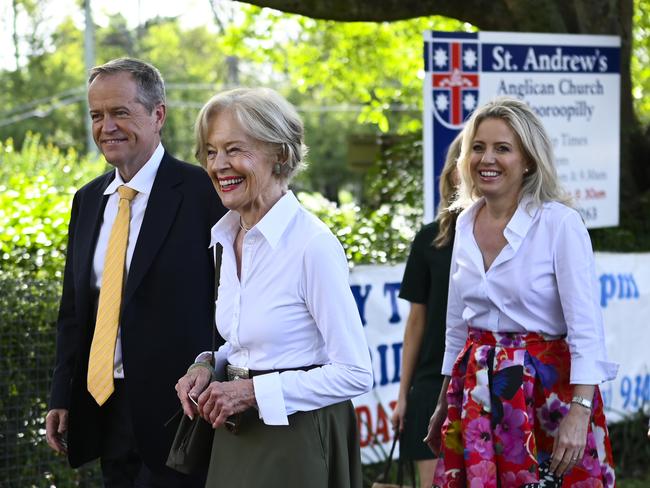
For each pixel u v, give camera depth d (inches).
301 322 117.7
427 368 175.2
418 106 571.5
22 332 205.6
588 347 134.0
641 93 573.0
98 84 148.6
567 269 135.7
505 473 137.0
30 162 546.6
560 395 137.5
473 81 259.3
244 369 119.4
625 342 264.2
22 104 1504.7
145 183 150.7
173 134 1480.1
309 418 117.3
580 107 285.6
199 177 152.5
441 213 171.6
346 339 115.8
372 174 392.5
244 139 117.4
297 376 115.6
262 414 114.8
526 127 138.6
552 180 139.6
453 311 147.5
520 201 139.3
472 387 139.4
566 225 136.9
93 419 152.0
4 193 297.6
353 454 123.3
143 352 146.3
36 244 250.2
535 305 137.7
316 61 557.3
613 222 296.7
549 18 319.3
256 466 117.5
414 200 348.2
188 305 147.0
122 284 148.8
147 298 147.3
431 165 251.4
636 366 266.1
